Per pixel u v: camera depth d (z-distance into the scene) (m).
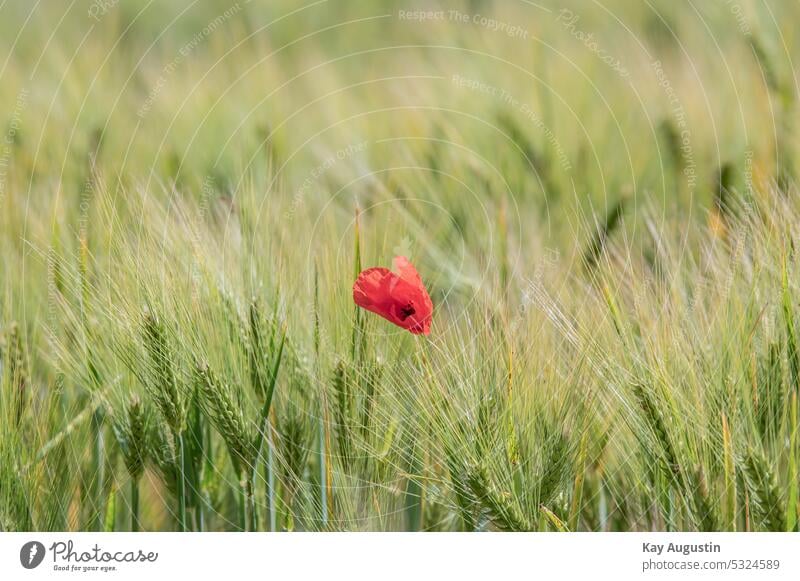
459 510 9.20
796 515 9.18
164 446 9.23
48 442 9.23
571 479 9.20
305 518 9.22
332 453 9.21
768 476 9.17
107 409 9.22
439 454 9.20
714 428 9.18
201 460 9.23
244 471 9.21
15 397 9.22
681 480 9.19
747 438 9.18
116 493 9.27
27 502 9.22
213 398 9.20
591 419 9.19
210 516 9.27
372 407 9.20
